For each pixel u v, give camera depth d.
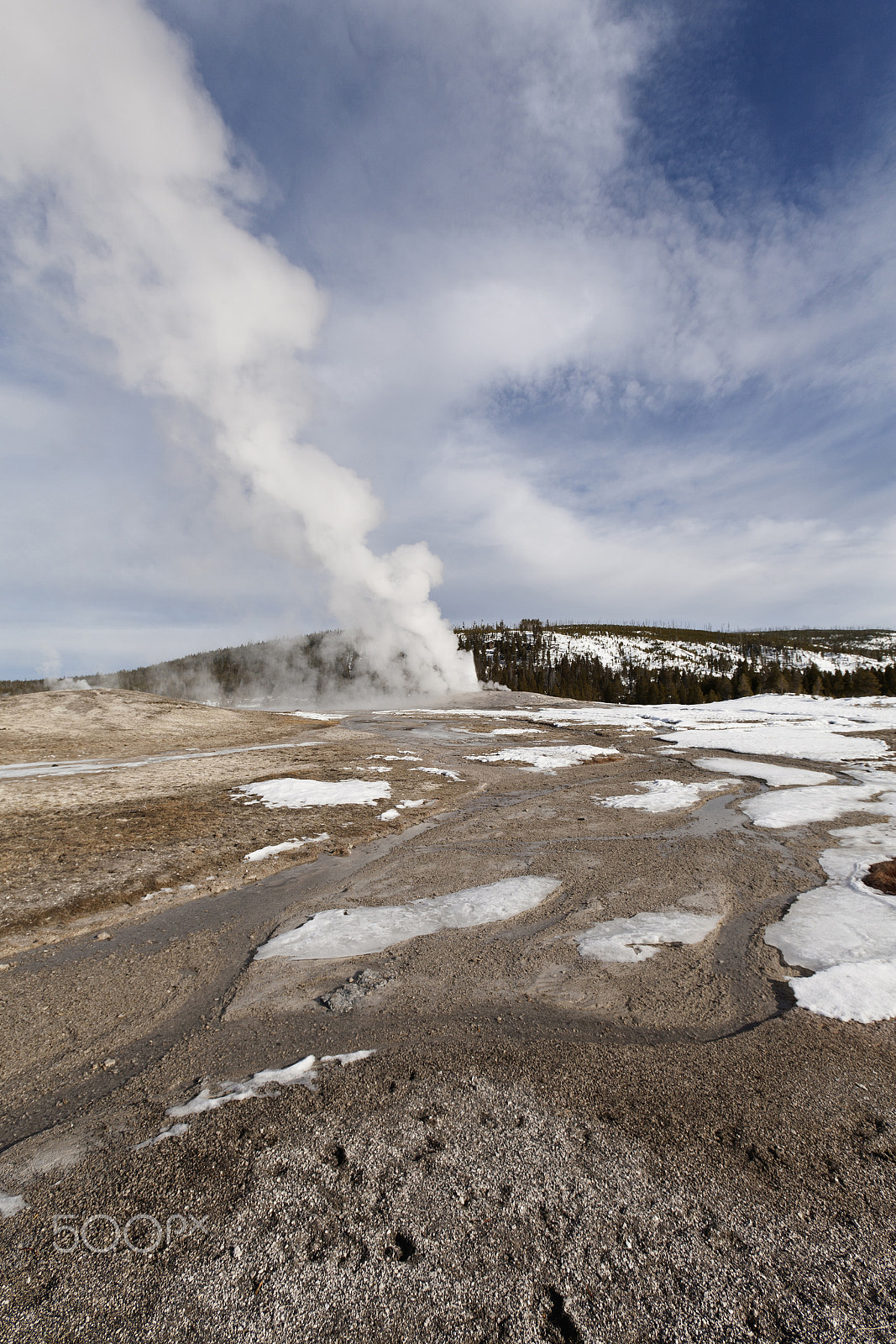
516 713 43.38
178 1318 2.48
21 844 10.21
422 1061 4.31
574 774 18.73
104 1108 3.89
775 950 6.21
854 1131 3.52
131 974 5.88
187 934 6.82
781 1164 3.24
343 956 6.18
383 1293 2.55
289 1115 3.73
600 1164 3.24
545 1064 4.23
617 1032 4.70
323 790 15.48
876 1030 4.66
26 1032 4.87
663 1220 2.88
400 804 13.98
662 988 5.42
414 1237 2.81
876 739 26.00
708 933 6.66
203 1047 4.61
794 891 8.03
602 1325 2.39
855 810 13.01
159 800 14.17
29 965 6.09
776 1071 4.12
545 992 5.37
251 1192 3.11
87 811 12.84
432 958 6.10
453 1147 3.39
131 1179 3.23
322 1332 2.39
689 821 12.23
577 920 7.08
